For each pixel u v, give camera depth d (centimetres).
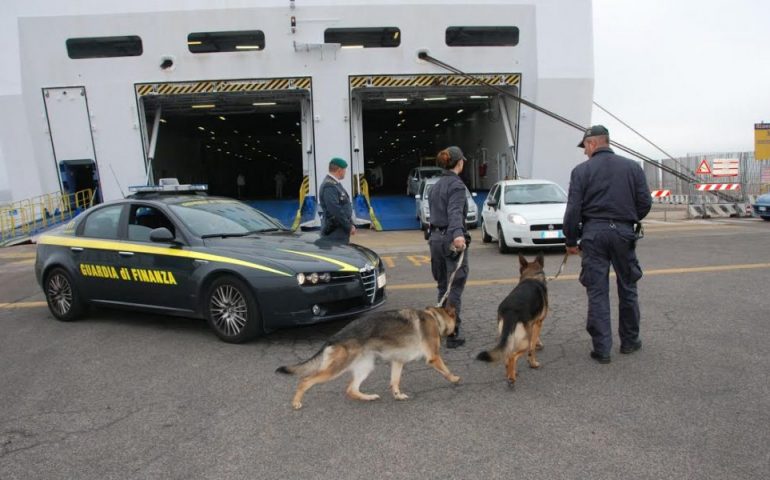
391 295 728
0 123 1617
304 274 496
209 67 1627
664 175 2927
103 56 1678
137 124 1642
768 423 325
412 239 1438
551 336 516
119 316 659
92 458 314
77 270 621
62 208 1653
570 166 1741
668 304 612
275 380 427
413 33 1647
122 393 411
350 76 1659
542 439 317
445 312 418
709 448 299
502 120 1877
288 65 1645
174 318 638
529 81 1703
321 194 621
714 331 508
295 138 3700
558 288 727
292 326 504
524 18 1661
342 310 523
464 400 379
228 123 2809
